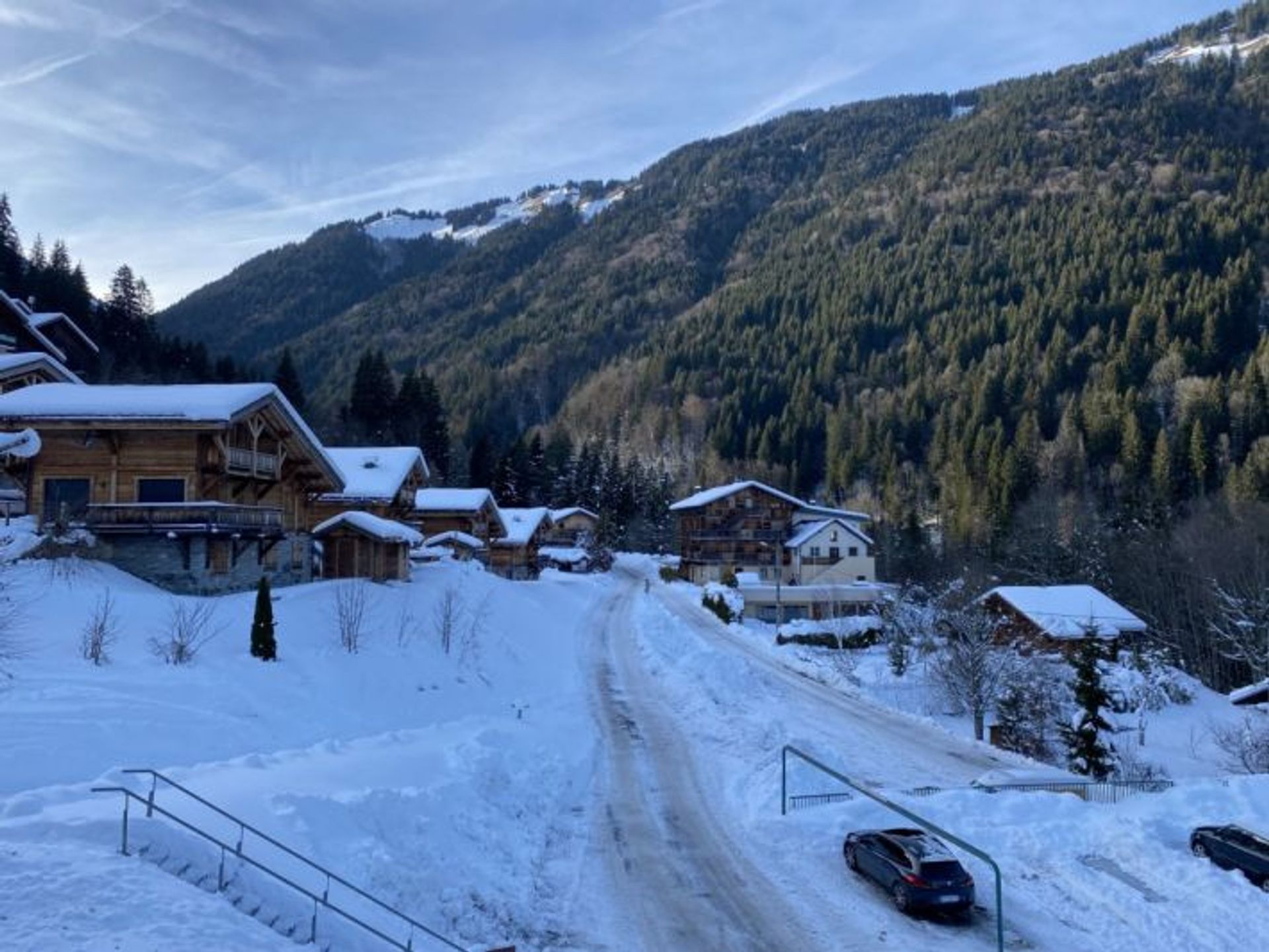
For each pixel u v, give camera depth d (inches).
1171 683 1898.4
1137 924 608.4
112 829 458.9
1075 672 1705.2
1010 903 642.2
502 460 4653.1
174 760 695.1
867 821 799.7
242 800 560.1
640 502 5280.5
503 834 695.1
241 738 784.3
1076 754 1208.2
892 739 1234.6
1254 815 824.3
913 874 623.5
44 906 373.4
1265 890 669.3
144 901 394.6
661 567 3996.1
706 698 1360.7
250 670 960.3
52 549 1153.4
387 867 541.3
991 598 2294.5
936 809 829.2
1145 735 1610.5
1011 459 3996.1
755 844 756.0
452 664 1322.6
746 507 3624.5
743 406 6761.8
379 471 2007.9
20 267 3693.4
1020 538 3270.2
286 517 1579.7
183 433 1277.1
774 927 594.2
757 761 1007.6
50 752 629.6
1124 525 3125.0
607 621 2327.8
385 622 1357.0
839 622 2276.1
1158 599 2630.4
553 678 1520.7
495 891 598.9
